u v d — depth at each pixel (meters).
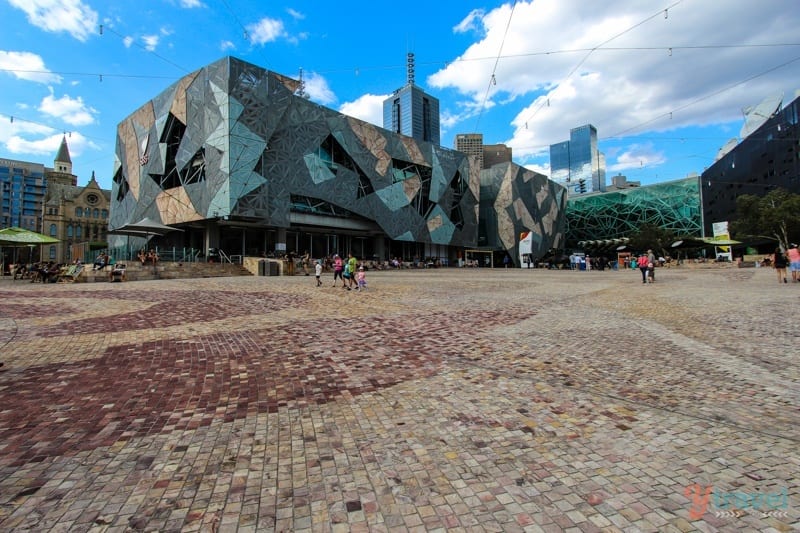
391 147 47.97
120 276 21.72
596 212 94.88
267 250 41.16
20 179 114.38
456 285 19.20
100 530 2.29
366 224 47.50
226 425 3.72
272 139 36.59
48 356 6.10
